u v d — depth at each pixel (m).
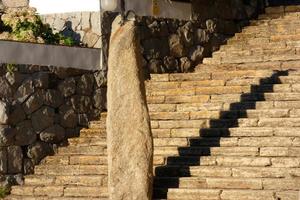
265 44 15.74
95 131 14.06
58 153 13.80
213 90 14.02
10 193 13.12
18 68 13.46
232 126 12.88
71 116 14.05
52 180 13.04
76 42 14.65
